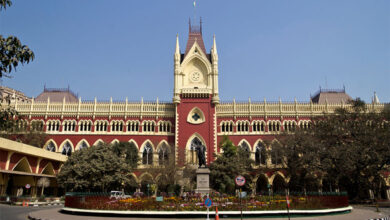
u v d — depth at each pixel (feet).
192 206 103.09
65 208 119.65
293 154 207.10
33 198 179.52
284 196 118.62
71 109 255.91
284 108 261.65
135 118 257.96
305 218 99.60
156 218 99.09
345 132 195.83
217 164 202.28
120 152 225.15
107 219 97.71
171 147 241.35
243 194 117.19
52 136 248.52
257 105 262.47
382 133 176.04
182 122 249.14
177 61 259.19
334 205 117.50
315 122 234.38
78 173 185.16
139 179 238.48
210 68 260.42
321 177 222.89
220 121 259.60
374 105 258.37
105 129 255.70
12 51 49.85
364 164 182.39
